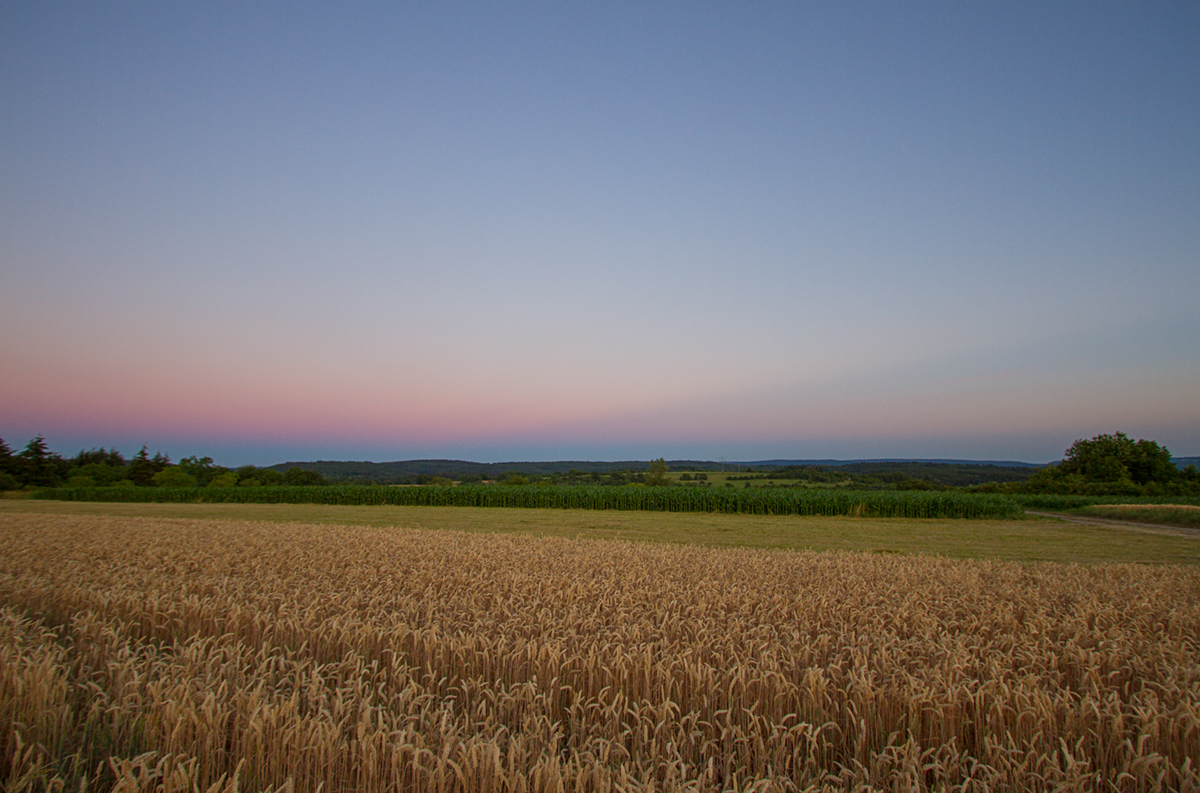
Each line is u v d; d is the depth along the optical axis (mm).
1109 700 4922
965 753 4324
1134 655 6305
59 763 4152
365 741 3895
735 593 9164
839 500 35781
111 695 5086
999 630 7574
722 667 5797
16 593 8625
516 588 9555
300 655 6223
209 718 4230
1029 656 6129
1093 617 8469
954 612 8391
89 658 5926
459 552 14367
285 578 10789
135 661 5504
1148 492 55750
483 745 3818
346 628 6422
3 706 4523
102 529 20250
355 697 4695
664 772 4359
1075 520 33500
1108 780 4121
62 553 14148
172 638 7211
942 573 12008
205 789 3930
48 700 4715
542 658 5707
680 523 29719
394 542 16688
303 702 5066
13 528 20484
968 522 31594
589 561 13102
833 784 4457
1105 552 20141
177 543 16172
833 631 7215
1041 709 4727
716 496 37906
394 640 6227
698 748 4551
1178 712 4785
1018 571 12836
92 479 72500
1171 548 21359
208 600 7785
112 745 4398
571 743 4488
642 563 13055
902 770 4117
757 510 37094
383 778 3980
